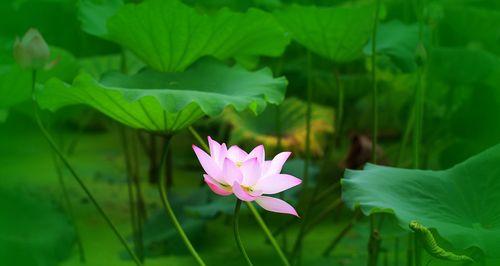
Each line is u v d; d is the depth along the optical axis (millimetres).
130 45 3344
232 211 3684
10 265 3531
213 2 4113
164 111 2887
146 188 4250
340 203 3918
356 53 3508
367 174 2908
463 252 3273
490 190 2896
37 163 4520
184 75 3229
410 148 4324
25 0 4609
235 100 2928
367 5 3369
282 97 3086
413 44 3473
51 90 2943
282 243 3766
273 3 3752
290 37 3498
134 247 3705
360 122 4574
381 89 4348
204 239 3773
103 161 4578
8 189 3947
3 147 4730
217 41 3322
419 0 3176
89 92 2910
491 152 2979
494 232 2762
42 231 3697
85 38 4617
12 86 3332
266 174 2662
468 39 4391
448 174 2951
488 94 4176
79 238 3619
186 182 4355
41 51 3010
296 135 4070
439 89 4355
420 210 2826
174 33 3270
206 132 4660
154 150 4293
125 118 2961
